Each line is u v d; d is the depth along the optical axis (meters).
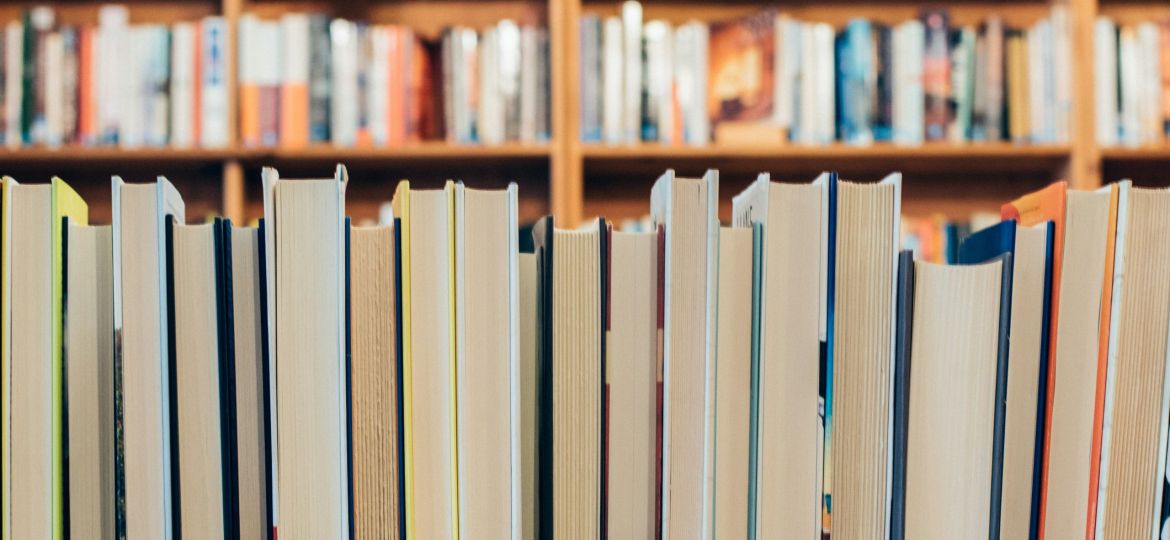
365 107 2.03
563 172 2.04
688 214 0.56
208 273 0.56
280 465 0.55
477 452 0.56
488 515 0.56
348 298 0.54
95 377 0.57
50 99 2.01
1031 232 0.57
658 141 2.06
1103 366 0.56
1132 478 0.57
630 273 0.58
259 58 2.03
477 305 0.56
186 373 0.56
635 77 2.06
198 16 2.32
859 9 2.35
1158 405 0.57
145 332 0.55
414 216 0.56
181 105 2.02
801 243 0.57
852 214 0.57
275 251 0.54
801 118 2.07
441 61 2.06
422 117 2.06
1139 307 0.57
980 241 0.63
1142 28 2.09
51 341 0.55
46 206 0.55
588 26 2.06
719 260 0.57
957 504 0.56
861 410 0.57
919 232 2.10
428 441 0.56
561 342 0.58
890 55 2.08
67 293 0.56
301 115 2.03
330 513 0.55
